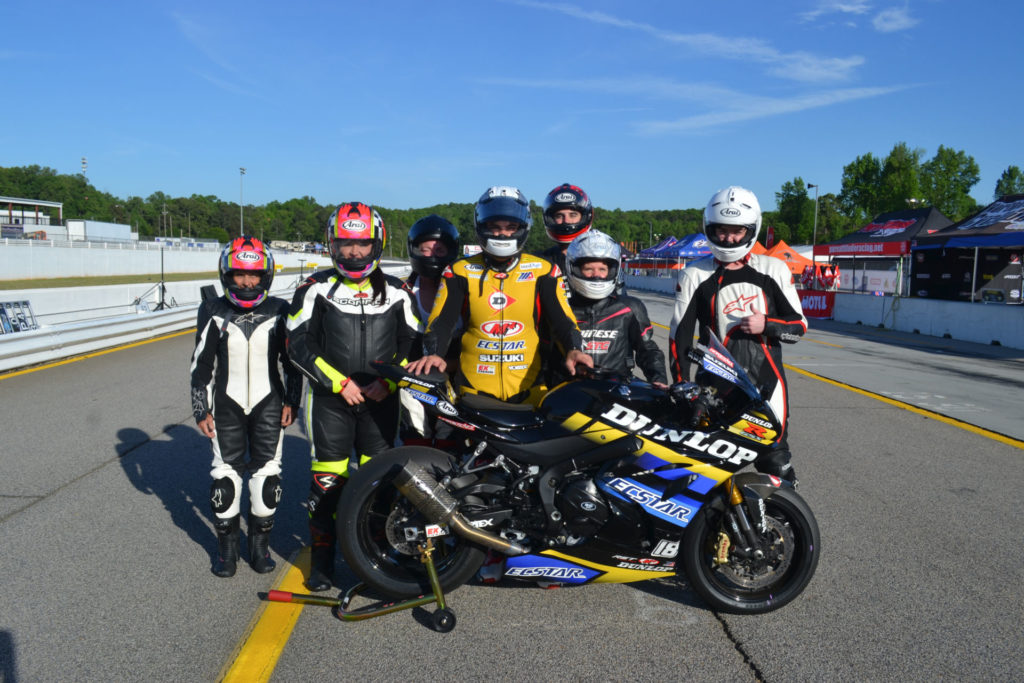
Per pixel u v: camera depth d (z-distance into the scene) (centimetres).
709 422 351
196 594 362
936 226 2458
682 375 404
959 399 923
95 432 676
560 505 337
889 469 597
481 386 406
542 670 298
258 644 314
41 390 885
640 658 309
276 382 387
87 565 391
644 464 343
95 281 3584
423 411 398
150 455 602
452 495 334
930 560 414
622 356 433
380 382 374
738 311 405
